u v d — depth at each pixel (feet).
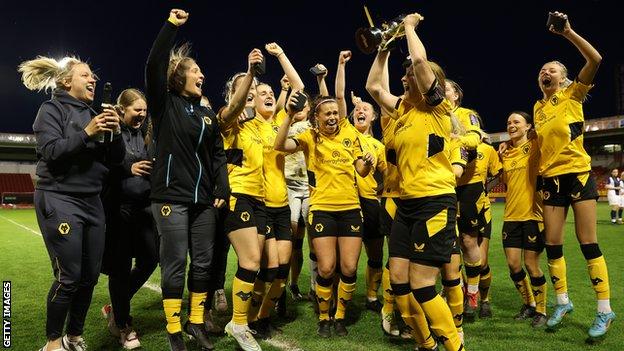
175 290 10.63
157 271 22.72
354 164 13.26
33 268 23.48
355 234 13.04
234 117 11.58
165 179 10.55
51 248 9.93
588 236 12.51
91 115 10.91
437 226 9.23
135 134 12.83
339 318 13.12
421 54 9.07
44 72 10.85
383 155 14.99
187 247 10.84
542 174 13.15
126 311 12.06
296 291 17.46
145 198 12.39
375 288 15.39
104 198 12.01
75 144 9.64
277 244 13.19
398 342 12.28
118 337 12.62
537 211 13.82
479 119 14.37
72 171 10.06
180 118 10.70
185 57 11.45
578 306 15.49
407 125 9.55
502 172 14.85
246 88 11.32
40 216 10.05
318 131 13.39
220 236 12.35
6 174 124.77
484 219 14.55
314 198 13.30
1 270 22.93
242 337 11.33
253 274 11.46
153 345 12.14
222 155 11.57
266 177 13.17
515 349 11.60
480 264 14.39
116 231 12.08
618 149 109.19
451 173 9.63
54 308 9.94
